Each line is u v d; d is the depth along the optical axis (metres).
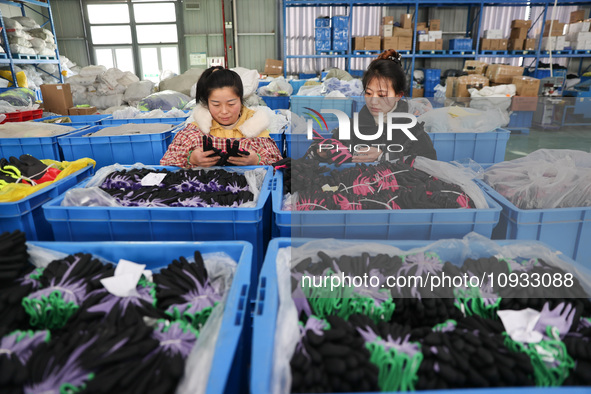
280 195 1.16
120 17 8.89
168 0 8.74
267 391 0.54
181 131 1.72
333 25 7.14
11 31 5.52
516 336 0.68
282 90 5.18
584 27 6.92
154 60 9.27
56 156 2.07
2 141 2.01
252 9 8.73
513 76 5.80
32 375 0.59
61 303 0.75
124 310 0.74
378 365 0.62
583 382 0.62
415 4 7.33
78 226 1.09
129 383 0.57
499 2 7.31
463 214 1.00
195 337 0.69
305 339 0.66
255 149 1.66
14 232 0.88
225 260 0.90
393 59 1.44
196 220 1.07
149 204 1.17
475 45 8.08
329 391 0.59
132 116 2.95
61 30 8.88
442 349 0.63
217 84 1.55
